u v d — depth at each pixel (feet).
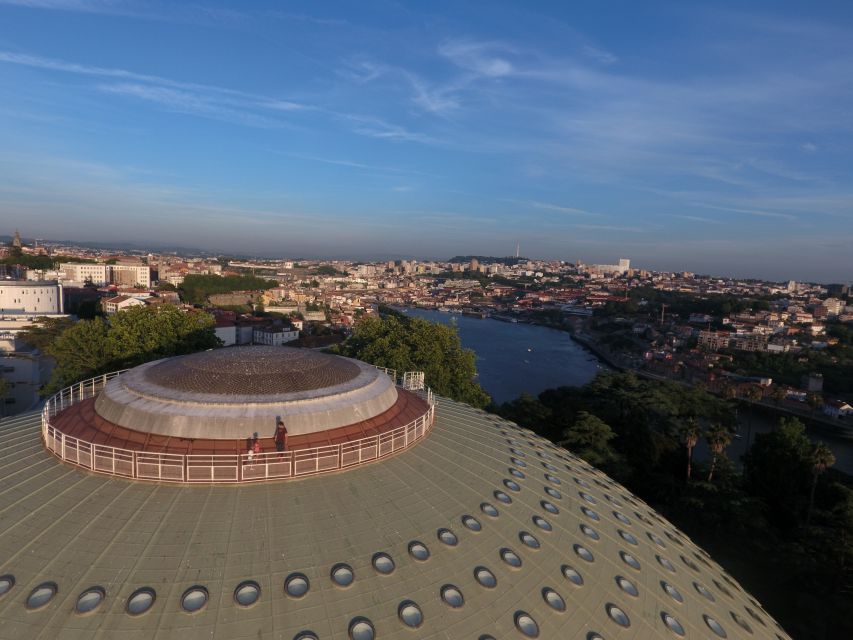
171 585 50.70
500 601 56.90
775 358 633.61
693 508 193.26
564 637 55.88
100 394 82.07
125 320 215.72
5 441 79.92
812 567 157.28
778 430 234.79
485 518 68.39
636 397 258.57
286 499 63.87
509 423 117.29
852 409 447.42
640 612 62.90
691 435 216.74
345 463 71.72
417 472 74.74
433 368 228.02
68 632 46.19
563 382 584.40
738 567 167.43
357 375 90.99
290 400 75.56
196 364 83.87
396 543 60.13
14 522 57.93
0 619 46.88
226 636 47.09
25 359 297.33
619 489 99.66
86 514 59.21
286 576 53.11
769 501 221.05
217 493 63.72
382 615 51.57
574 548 68.90
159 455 66.54
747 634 69.05
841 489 187.52
